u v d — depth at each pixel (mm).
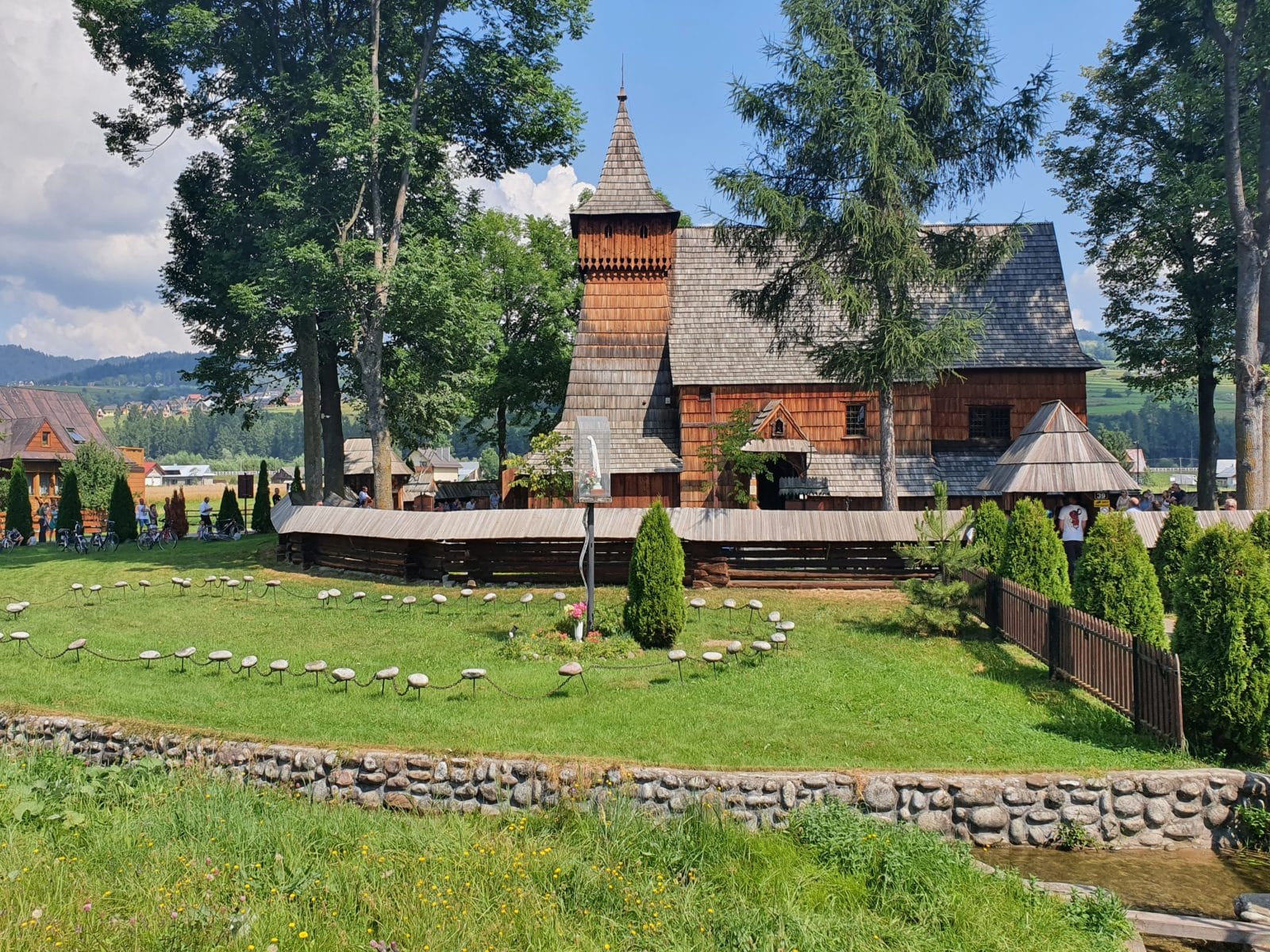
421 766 11914
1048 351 33312
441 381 34812
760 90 24703
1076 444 19719
